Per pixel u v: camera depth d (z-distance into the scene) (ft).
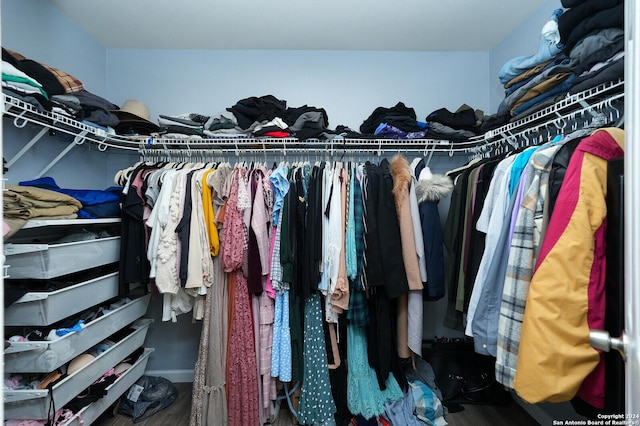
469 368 5.28
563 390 2.12
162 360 5.96
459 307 4.02
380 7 4.80
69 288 3.50
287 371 4.45
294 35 5.54
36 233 4.21
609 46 2.93
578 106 3.63
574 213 2.31
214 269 4.52
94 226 4.68
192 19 5.08
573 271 2.21
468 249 3.96
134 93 5.96
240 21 5.13
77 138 4.47
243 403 4.36
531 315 2.30
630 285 1.49
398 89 6.06
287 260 4.31
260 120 5.13
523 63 4.01
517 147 4.61
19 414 3.32
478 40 5.74
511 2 4.72
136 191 4.36
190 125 5.28
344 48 5.97
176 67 5.98
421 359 5.42
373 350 4.54
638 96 1.42
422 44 5.85
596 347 1.76
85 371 3.82
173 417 4.91
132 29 5.36
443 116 5.28
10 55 3.38
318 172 4.58
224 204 4.45
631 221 1.48
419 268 4.28
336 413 4.57
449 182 4.46
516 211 3.05
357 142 5.20
